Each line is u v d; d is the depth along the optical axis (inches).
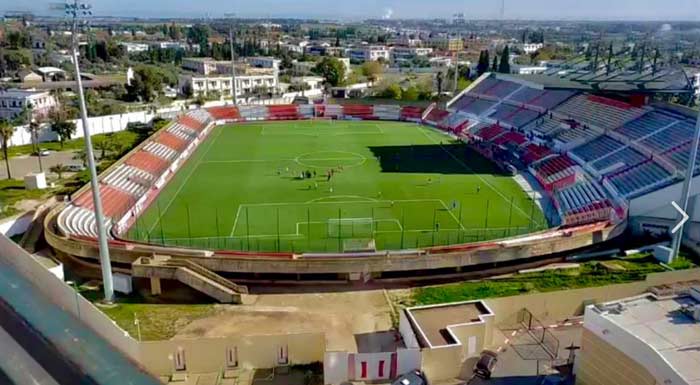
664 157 2679.6
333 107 5442.9
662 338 1077.1
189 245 2170.3
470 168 3405.5
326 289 1790.1
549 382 1243.8
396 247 2146.9
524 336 1446.9
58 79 6968.5
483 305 1461.6
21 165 3361.2
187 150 3816.4
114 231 2297.0
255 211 2581.2
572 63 4972.9
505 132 4153.5
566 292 1523.1
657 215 2317.9
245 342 1283.2
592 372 1162.6
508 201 2746.1
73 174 3139.8
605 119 3494.1
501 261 1951.3
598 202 2532.0
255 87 7003.0
